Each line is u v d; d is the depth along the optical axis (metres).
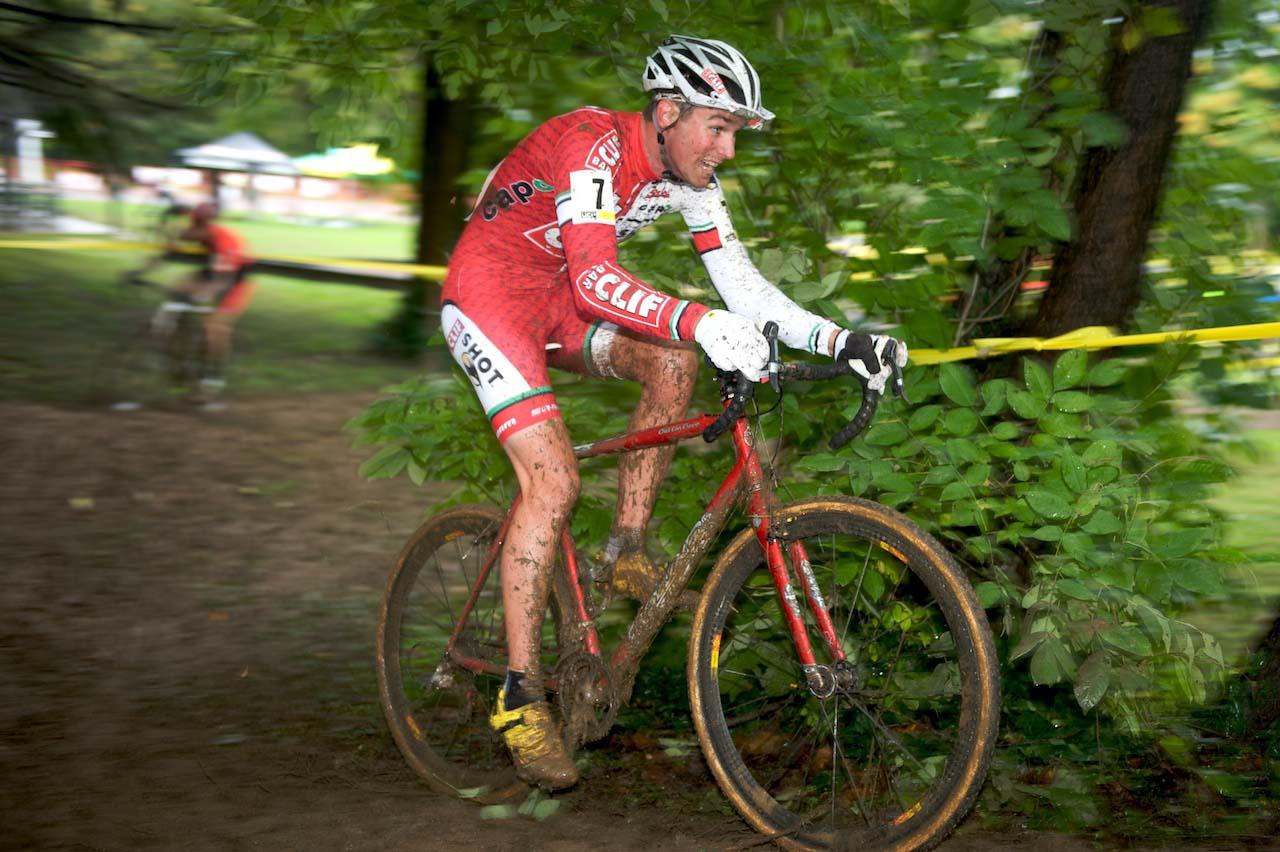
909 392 2.90
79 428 7.38
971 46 3.24
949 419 2.76
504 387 2.56
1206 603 3.54
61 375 8.91
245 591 4.69
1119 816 2.63
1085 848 2.48
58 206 18.48
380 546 5.36
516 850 2.53
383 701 3.06
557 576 2.76
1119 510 2.70
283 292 15.90
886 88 3.16
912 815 2.30
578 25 3.55
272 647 4.08
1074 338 2.99
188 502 5.95
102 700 3.53
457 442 3.41
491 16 3.62
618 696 2.65
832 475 3.07
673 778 3.00
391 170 5.74
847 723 2.97
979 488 2.77
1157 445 2.79
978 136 3.03
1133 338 2.88
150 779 2.95
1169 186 3.42
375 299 15.49
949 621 2.26
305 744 3.24
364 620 4.40
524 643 2.60
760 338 2.17
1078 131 3.07
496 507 2.92
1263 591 3.82
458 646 3.01
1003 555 2.81
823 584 2.82
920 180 2.85
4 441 6.95
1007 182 2.87
